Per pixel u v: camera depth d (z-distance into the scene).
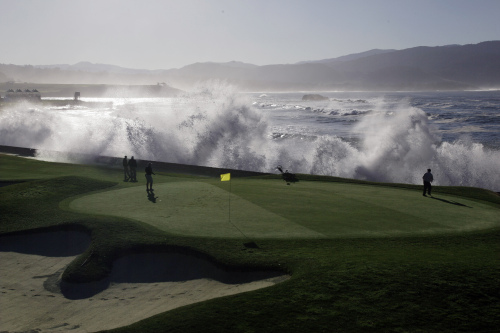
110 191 19.94
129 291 10.95
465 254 11.54
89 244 13.27
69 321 9.65
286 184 22.25
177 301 10.19
